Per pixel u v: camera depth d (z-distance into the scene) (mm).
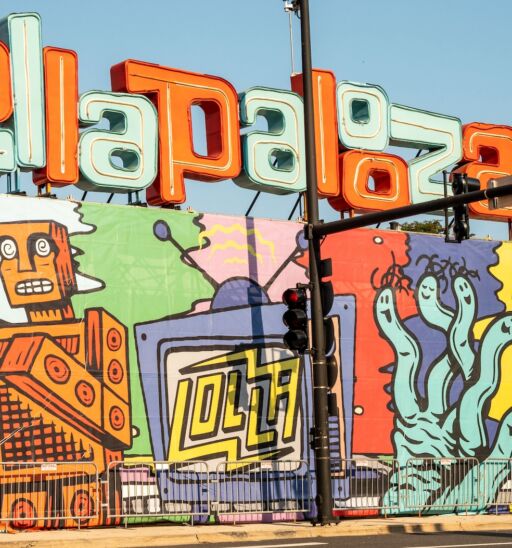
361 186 27812
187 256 25047
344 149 28203
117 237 24125
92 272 23688
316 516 24469
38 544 19156
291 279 26484
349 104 28156
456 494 27984
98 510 22906
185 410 24469
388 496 26906
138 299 24203
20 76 23547
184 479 24172
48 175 23500
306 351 23594
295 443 25953
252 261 25953
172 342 24531
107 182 24203
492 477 28703
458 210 21281
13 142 23297
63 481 22562
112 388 23594
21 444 22344
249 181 26203
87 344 23406
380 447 27078
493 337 29281
